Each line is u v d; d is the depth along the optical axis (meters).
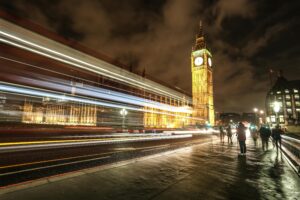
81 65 17.08
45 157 10.30
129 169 8.14
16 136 10.96
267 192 5.71
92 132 17.09
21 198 4.98
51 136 13.05
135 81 26.80
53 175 7.09
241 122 13.14
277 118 22.97
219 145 18.62
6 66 10.98
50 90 13.83
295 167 8.45
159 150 14.34
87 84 17.92
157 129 27.34
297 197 5.38
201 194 5.50
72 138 14.76
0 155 9.94
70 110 21.44
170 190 5.77
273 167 8.79
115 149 14.36
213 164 9.35
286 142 13.71
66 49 15.53
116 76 22.67
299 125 44.38
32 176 6.99
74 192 5.48
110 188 5.86
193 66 128.88
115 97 22.09
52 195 5.23
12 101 13.53
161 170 8.04
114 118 24.39
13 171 7.54
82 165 8.85
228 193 5.60
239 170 8.20
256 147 17.22
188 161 10.03
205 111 92.19
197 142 22.00
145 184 6.26
